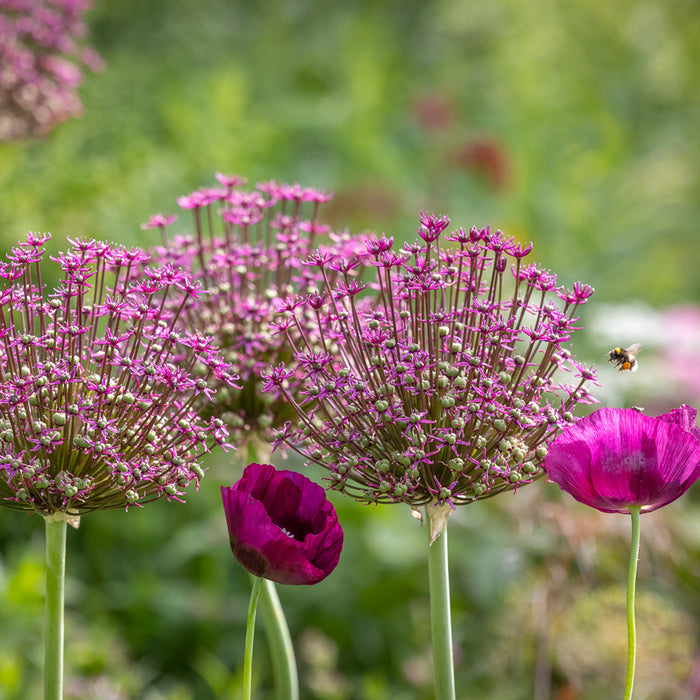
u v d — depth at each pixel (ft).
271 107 27.20
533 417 5.66
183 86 26.48
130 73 25.94
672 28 34.30
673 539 12.91
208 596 14.87
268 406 7.13
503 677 12.96
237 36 32.35
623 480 5.02
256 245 7.45
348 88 28.76
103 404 5.63
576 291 5.76
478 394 5.51
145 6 30.89
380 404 5.37
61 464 5.44
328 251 6.63
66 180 18.07
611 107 30.96
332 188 22.71
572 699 11.80
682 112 31.89
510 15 34.76
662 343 16.53
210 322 7.26
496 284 6.24
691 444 4.95
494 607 13.92
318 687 12.73
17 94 12.00
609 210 25.57
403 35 35.12
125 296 5.86
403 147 27.63
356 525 15.43
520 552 13.42
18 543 15.07
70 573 15.25
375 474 5.65
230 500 5.04
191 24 31.07
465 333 5.69
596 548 12.81
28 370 5.48
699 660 11.80
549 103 29.78
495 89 30.40
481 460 5.50
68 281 5.61
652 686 11.68
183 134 22.66
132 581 15.11
